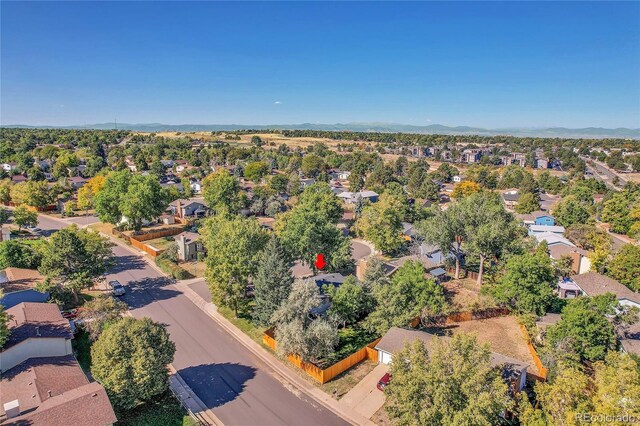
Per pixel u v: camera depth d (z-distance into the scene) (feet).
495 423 76.07
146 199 247.70
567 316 116.06
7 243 176.65
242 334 135.23
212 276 141.59
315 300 120.67
